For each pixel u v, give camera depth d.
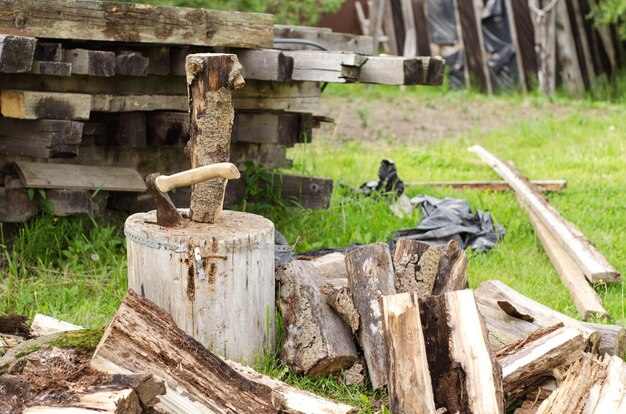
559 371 5.09
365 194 10.59
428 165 13.64
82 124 7.25
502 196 11.26
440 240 8.88
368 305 5.59
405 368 4.66
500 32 21.34
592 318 6.85
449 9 21.64
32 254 7.64
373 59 7.94
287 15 17.44
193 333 5.45
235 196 8.92
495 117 18.47
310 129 9.08
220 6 12.34
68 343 4.82
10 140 7.37
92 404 4.18
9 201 7.54
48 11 6.87
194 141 5.71
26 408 4.24
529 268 8.39
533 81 21.34
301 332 5.63
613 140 15.38
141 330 4.77
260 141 8.69
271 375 5.56
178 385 4.70
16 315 5.61
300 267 5.92
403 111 18.81
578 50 21.20
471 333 4.83
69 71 7.00
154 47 7.84
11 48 6.41
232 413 4.71
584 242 8.55
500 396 4.62
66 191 7.61
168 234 5.47
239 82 5.60
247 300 5.56
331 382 5.50
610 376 4.88
